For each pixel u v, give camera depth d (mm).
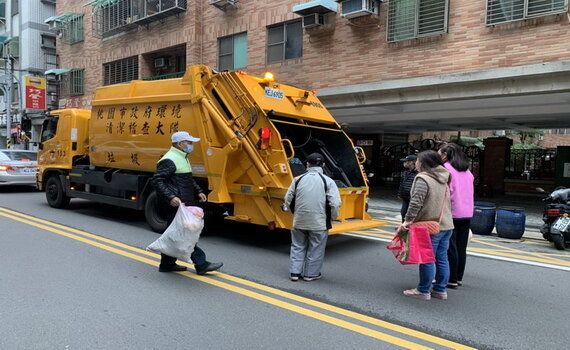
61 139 10180
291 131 7629
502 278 5652
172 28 18516
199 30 17656
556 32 9453
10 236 7242
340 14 13148
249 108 6691
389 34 12109
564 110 12664
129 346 3438
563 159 15250
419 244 4488
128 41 20891
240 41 16344
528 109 12742
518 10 9922
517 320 4191
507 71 9773
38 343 3455
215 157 6910
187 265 5824
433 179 4504
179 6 17672
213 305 4383
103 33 21812
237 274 5520
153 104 7879
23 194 13414
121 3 20812
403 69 11906
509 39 10102
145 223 8875
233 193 6938
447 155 5141
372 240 7953
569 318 4266
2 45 31719
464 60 10812
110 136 8734
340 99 13188
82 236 7414
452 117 14992
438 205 4504
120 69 21734
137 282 5043
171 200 5004
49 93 27719
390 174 21797
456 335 3818
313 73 13922
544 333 3895
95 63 23078
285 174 6316
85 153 10102
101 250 6477
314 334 3762
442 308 4484
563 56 9367
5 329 3697
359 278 5496
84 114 10109
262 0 15391
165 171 5012
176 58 20234
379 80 12383
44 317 3963
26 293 4570
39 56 29453
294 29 14586
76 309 4172
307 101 7602
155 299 4500
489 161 17766
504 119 15695
